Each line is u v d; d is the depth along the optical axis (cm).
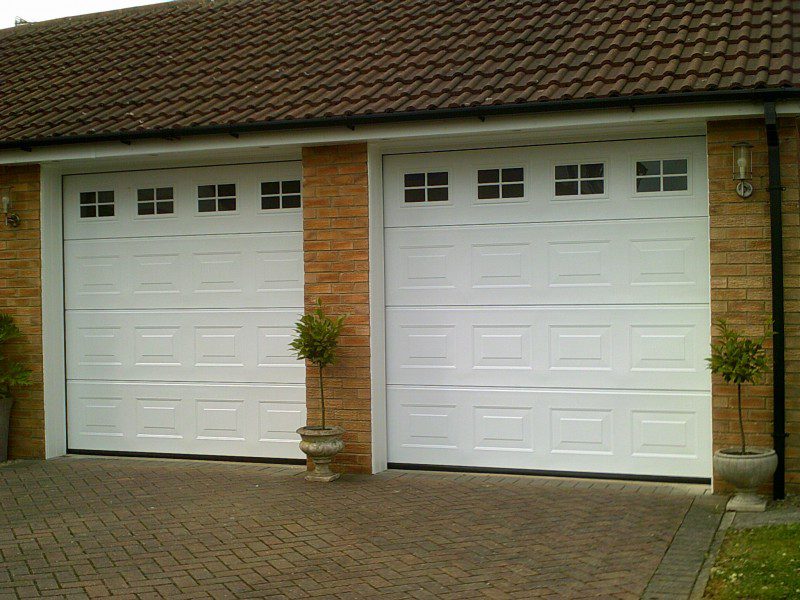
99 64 1163
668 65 802
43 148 966
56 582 589
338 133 870
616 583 577
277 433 968
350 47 1035
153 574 604
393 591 569
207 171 991
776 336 759
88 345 1037
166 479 892
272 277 970
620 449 855
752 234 779
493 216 893
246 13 1242
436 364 911
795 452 771
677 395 837
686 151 834
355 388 902
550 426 877
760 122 777
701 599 545
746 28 844
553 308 875
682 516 723
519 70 871
